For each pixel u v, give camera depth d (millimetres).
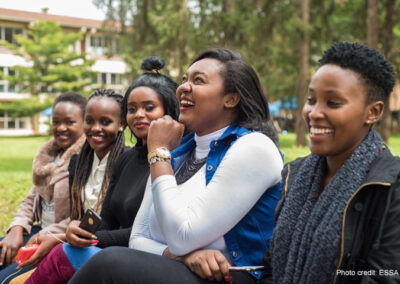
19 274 2582
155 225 2057
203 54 2102
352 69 1469
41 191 3314
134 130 2703
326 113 1490
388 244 1394
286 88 21141
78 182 3107
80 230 2096
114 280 1652
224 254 1880
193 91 2021
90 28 39844
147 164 2564
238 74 2035
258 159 1835
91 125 3061
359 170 1469
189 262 1758
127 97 2812
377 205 1429
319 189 1596
